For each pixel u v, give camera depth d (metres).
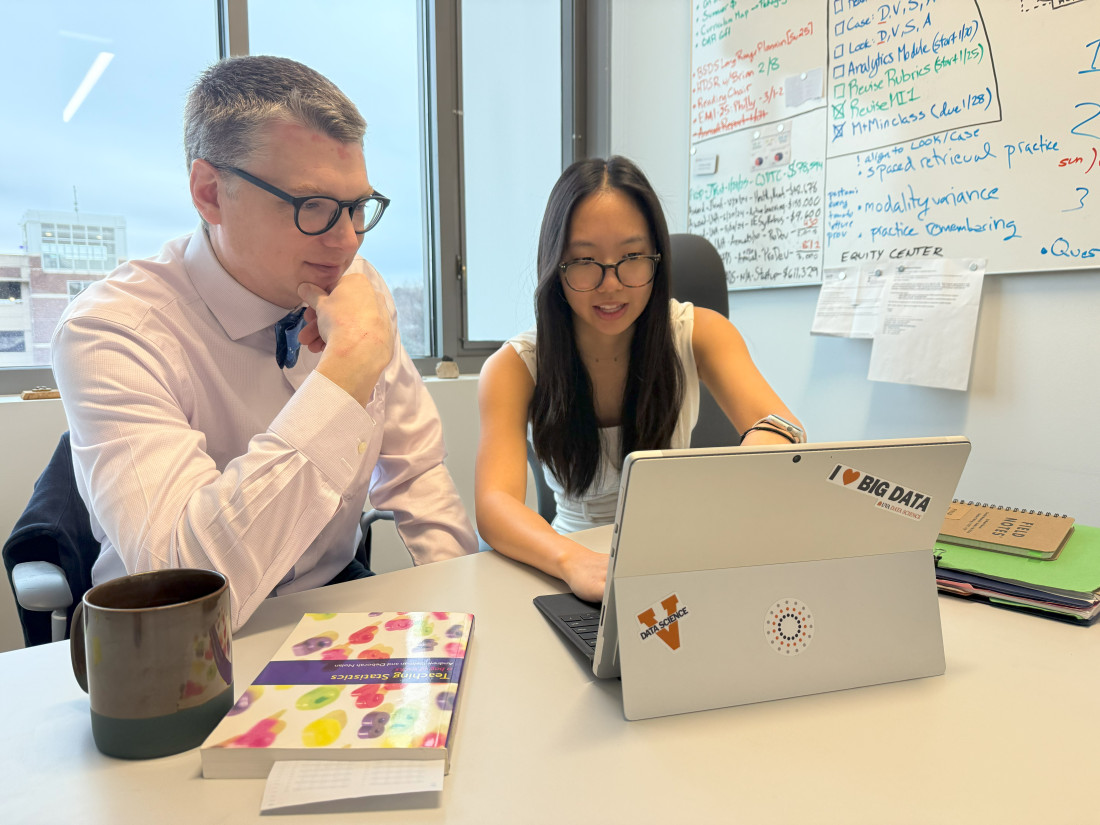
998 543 0.85
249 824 0.42
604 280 1.16
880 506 0.60
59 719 0.54
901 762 0.48
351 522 1.14
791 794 0.44
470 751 0.49
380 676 0.56
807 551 0.59
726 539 0.56
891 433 1.97
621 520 0.53
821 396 2.15
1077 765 0.48
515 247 2.80
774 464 0.55
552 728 0.52
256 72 0.84
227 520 0.72
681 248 1.64
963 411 1.80
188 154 0.90
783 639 0.58
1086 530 0.92
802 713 0.55
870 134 1.94
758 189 2.29
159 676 0.48
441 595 0.80
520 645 0.67
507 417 1.23
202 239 0.96
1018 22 1.61
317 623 0.67
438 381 2.24
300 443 0.76
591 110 2.90
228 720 0.49
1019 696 0.58
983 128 1.69
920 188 1.83
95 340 0.85
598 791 0.45
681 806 0.43
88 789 0.45
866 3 1.92
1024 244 1.64
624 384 1.37
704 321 1.40
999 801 0.44
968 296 1.75
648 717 0.54
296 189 0.84
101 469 0.80
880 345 1.93
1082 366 1.58
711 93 2.42
